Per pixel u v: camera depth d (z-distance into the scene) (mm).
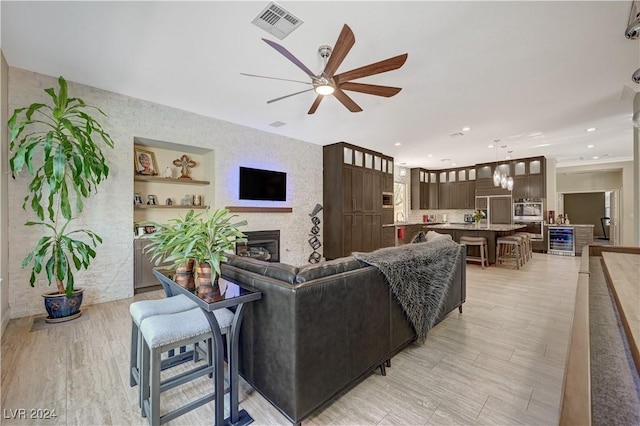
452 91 3639
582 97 3824
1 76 2775
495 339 2652
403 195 9531
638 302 1254
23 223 3139
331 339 1695
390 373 2115
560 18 2295
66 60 2957
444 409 1728
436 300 2617
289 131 5504
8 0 2100
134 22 2365
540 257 7203
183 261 1801
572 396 588
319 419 1655
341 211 6344
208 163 4941
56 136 2953
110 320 3059
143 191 4488
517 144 6453
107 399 1812
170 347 1548
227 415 1696
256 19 2326
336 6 2172
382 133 5629
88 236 3529
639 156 3557
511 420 1631
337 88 2703
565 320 3102
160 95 3820
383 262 2113
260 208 5379
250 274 1828
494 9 2203
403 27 2414
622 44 2631
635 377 889
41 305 3250
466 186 9383
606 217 10859
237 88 3598
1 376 2045
